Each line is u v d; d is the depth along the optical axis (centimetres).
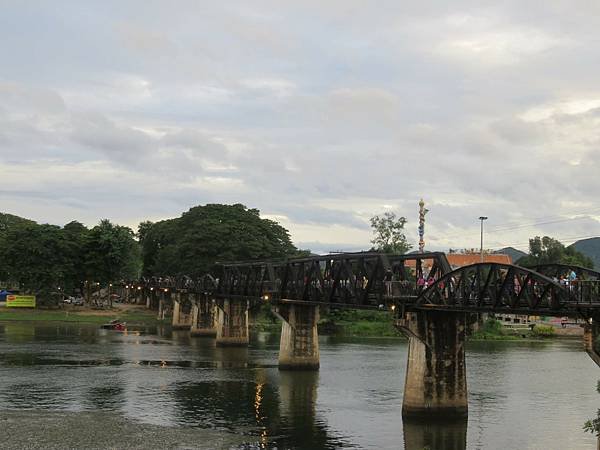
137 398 5794
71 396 5825
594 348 3628
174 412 5250
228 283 10238
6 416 4981
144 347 10019
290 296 7412
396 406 5562
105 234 16475
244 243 13738
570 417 5191
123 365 7875
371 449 4281
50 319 14638
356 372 7481
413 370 5016
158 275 17638
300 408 5462
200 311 12356
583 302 3625
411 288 5053
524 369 7900
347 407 5516
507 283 4159
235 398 5866
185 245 13925
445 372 5003
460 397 5022
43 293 16088
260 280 8762
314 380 6894
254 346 10619
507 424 4953
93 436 4450
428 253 5128
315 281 6688
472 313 5081
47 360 8200
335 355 9188
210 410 5350
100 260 16512
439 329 5006
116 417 5016
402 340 11681
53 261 16075
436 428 4816
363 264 5759
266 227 14775
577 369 7912
